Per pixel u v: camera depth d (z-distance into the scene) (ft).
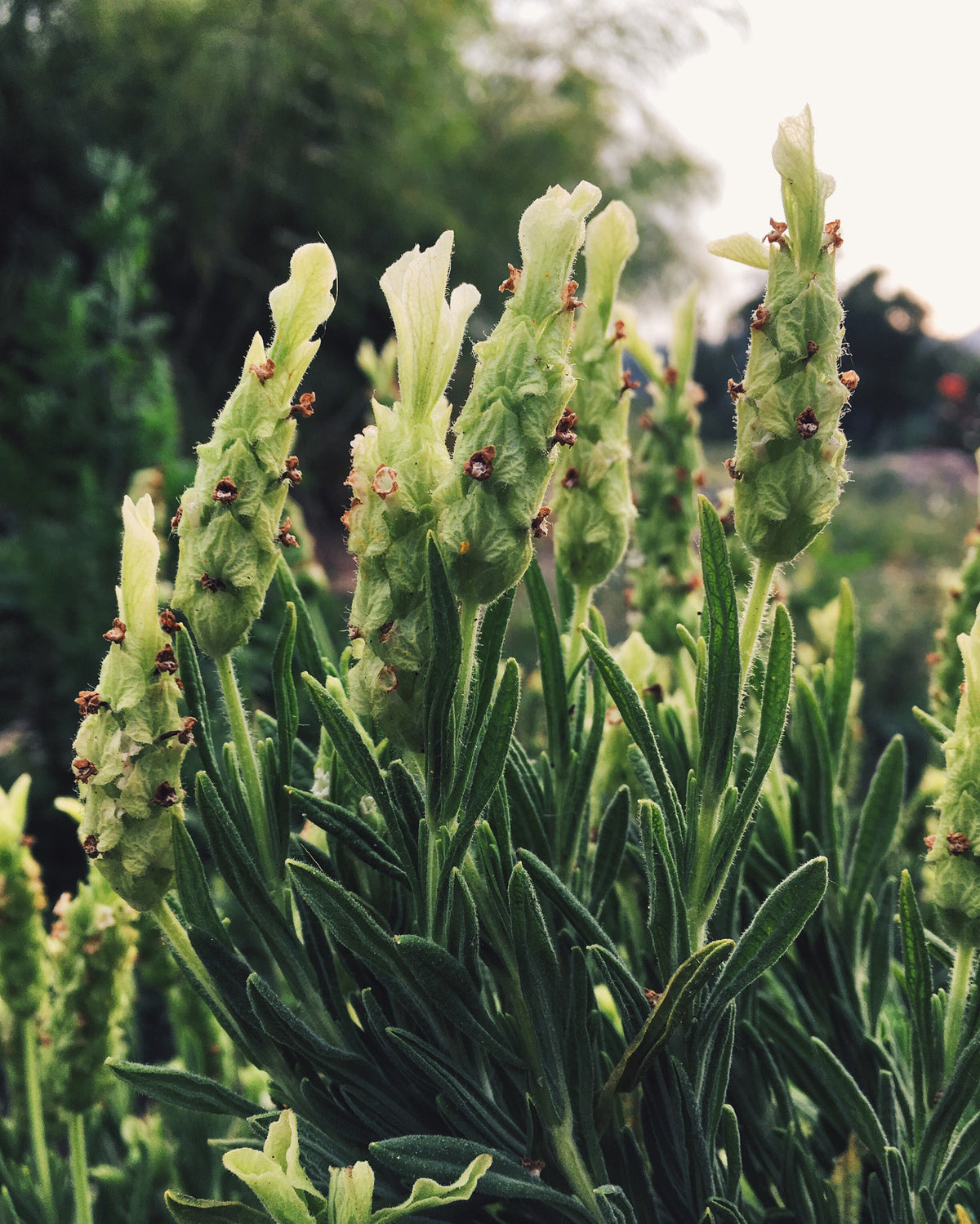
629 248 0.74
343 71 7.39
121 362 3.78
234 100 6.98
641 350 0.97
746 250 0.65
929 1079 0.70
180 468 2.97
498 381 0.61
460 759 0.65
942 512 10.94
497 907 0.69
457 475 0.62
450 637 0.62
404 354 0.62
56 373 3.73
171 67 6.97
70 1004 0.87
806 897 0.64
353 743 0.66
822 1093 0.78
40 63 6.26
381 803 0.67
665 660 0.97
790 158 0.63
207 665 1.69
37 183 6.25
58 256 6.07
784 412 0.63
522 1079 0.69
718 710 0.66
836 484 0.64
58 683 3.59
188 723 0.67
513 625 4.95
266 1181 0.60
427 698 0.62
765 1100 0.77
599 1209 0.67
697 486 0.97
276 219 7.92
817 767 0.80
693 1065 0.68
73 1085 0.87
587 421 0.74
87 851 0.67
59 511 3.71
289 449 0.66
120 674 0.65
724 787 0.67
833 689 0.83
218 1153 1.00
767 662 0.66
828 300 0.63
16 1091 1.00
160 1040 2.46
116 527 3.52
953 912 0.66
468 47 9.56
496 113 9.71
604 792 0.82
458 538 0.61
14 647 3.76
